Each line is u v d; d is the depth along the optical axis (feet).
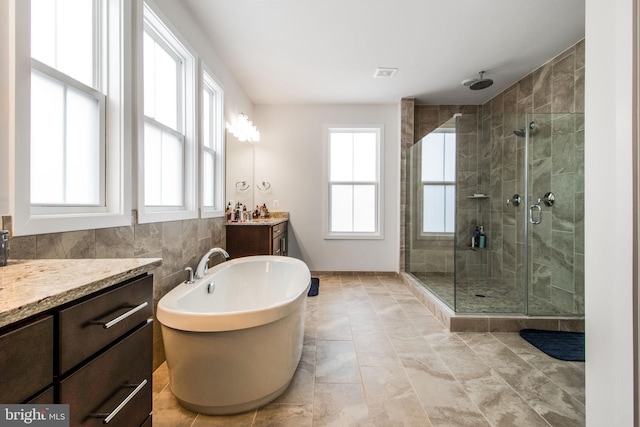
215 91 8.98
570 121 8.28
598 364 2.76
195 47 7.16
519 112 10.62
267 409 4.48
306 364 5.78
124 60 4.58
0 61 2.81
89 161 4.28
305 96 12.20
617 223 2.52
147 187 5.68
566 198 8.30
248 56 8.93
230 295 7.47
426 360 5.93
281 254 11.46
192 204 7.11
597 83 2.76
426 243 11.07
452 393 4.86
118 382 2.28
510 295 9.33
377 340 6.85
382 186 13.15
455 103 13.00
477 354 6.19
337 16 7.04
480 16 7.04
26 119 3.01
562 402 4.63
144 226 5.19
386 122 13.08
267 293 8.16
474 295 9.36
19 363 1.52
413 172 12.24
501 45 8.34
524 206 9.27
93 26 4.39
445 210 10.14
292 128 13.07
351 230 13.60
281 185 13.10
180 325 4.09
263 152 13.06
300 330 5.42
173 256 6.20
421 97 12.32
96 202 4.39
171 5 6.04
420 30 7.61
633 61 2.36
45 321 1.66
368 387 5.03
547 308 8.12
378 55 8.89
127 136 4.66
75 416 1.86
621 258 2.48
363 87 11.30
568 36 7.91
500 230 10.37
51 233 3.40
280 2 6.54
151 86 5.88
